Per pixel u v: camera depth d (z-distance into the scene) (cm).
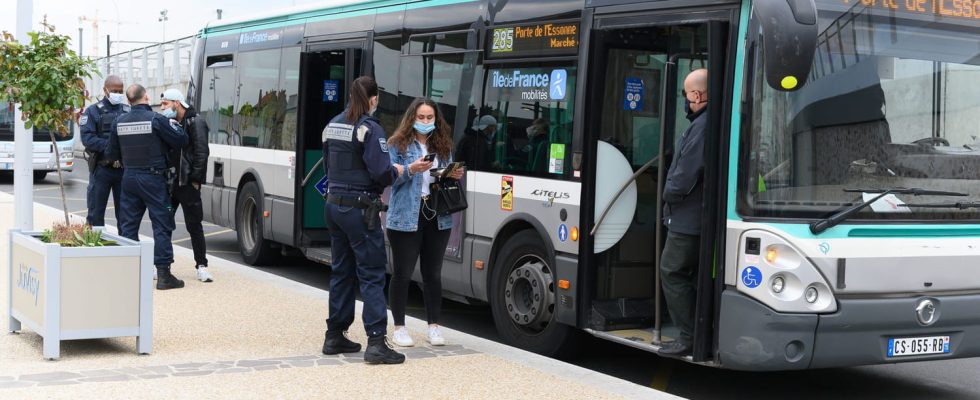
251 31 1359
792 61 580
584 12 762
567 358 814
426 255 764
